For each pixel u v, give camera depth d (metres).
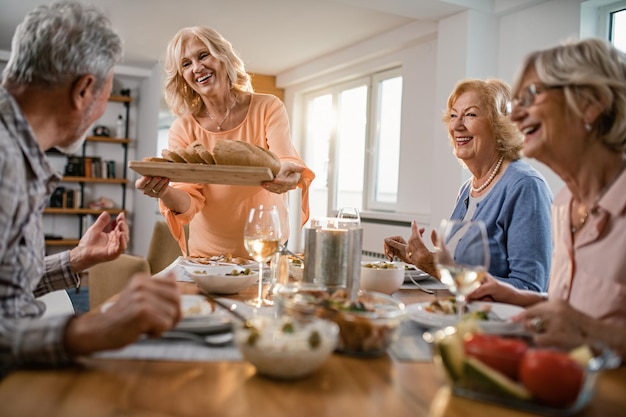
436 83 3.77
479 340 0.66
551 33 3.24
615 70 0.90
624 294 0.88
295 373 0.68
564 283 1.02
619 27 3.04
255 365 0.69
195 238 2.05
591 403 0.64
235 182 1.52
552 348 0.69
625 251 0.89
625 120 0.91
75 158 6.51
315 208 6.23
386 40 4.52
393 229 4.52
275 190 1.56
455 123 1.78
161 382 0.67
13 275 0.89
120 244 1.21
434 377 0.72
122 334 0.69
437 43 3.79
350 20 4.24
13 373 0.69
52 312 1.63
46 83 0.88
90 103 0.93
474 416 0.59
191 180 1.56
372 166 5.10
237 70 2.03
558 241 1.08
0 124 0.85
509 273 1.60
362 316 0.79
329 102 5.95
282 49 5.19
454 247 0.88
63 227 6.55
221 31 4.64
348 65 5.17
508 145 1.71
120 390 0.64
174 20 4.37
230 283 1.20
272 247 1.15
